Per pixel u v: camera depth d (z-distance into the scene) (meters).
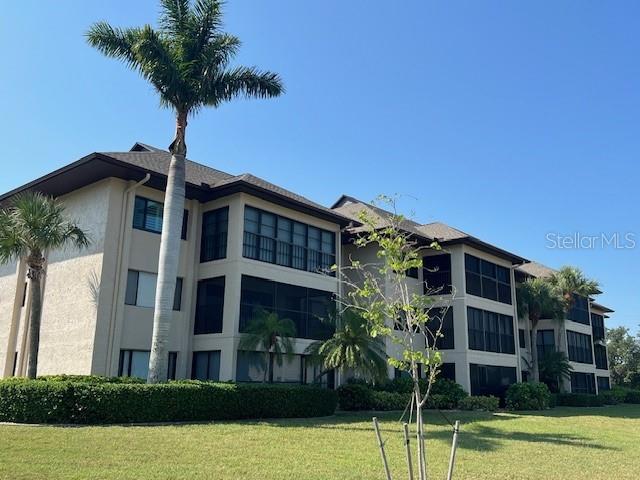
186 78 19.97
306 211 26.38
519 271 40.62
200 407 17.78
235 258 22.95
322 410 21.58
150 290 22.64
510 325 36.12
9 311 25.58
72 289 22.22
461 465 12.05
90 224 22.31
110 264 21.34
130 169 21.48
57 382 15.98
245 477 9.88
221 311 23.09
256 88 21.27
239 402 18.83
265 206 24.80
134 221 22.61
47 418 15.44
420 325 8.52
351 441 14.60
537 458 13.45
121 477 9.37
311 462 11.50
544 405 33.47
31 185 23.28
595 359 53.31
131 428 14.94
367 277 9.76
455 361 30.92
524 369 40.94
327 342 22.62
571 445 16.08
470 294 32.12
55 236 19.47
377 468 11.16
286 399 20.28
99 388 15.87
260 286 23.89
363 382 26.25
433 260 33.16
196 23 20.38
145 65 19.50
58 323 22.42
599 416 29.97
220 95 20.91
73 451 11.39
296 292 25.42
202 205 25.30
